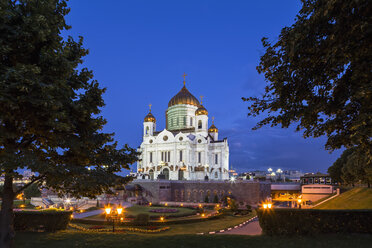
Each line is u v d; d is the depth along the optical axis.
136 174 107.31
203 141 102.31
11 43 11.41
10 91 10.69
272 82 13.50
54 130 13.41
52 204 59.19
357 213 18.69
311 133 13.26
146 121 115.56
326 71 11.91
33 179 14.98
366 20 9.34
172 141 100.31
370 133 9.32
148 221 36.50
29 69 10.55
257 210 19.84
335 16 10.13
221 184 72.31
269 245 15.98
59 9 14.21
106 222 36.03
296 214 18.80
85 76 15.29
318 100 12.71
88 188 14.23
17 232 20.58
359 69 10.21
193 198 75.38
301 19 11.55
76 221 37.75
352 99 10.53
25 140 14.59
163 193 75.12
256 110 13.95
